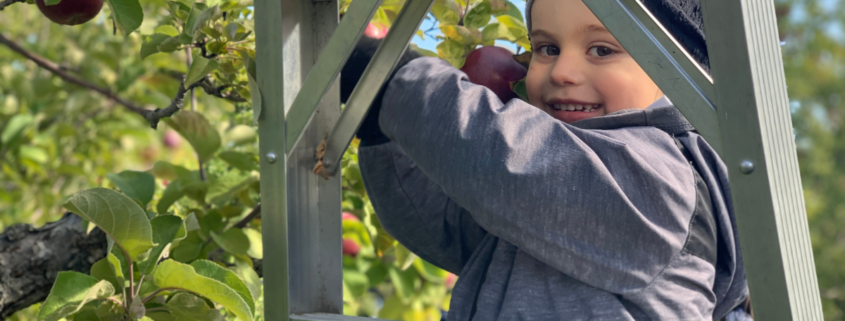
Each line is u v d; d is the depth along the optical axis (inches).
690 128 35.7
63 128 100.0
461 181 32.1
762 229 24.7
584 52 37.5
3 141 95.0
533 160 31.6
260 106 32.9
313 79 32.2
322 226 37.5
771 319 24.7
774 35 27.0
